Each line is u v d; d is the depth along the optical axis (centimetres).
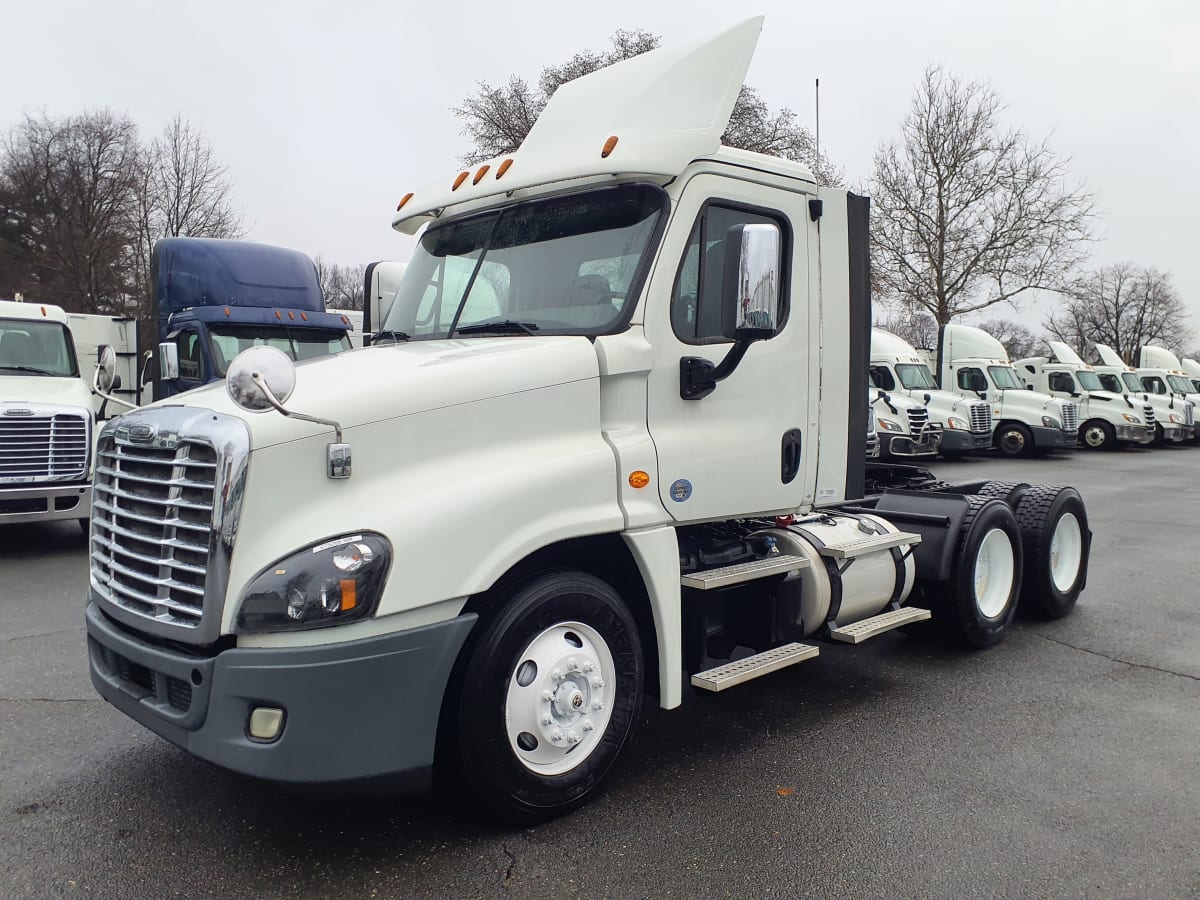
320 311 1409
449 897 312
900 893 316
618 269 395
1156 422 2983
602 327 387
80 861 334
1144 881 325
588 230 411
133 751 434
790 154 2966
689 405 409
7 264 4303
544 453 358
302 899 310
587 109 469
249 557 304
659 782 405
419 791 327
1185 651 613
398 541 310
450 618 323
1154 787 403
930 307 3869
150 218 3534
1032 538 665
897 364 2319
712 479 415
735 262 361
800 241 462
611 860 337
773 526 488
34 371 1098
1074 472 2069
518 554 336
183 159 3462
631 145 387
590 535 370
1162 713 496
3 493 904
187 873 326
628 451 379
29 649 604
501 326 411
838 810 378
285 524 308
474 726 335
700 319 413
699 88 427
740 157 429
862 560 504
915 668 576
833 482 488
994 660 593
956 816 374
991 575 621
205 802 382
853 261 495
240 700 299
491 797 342
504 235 438
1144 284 7719
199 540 310
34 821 364
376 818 368
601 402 381
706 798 389
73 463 941
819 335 476
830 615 477
